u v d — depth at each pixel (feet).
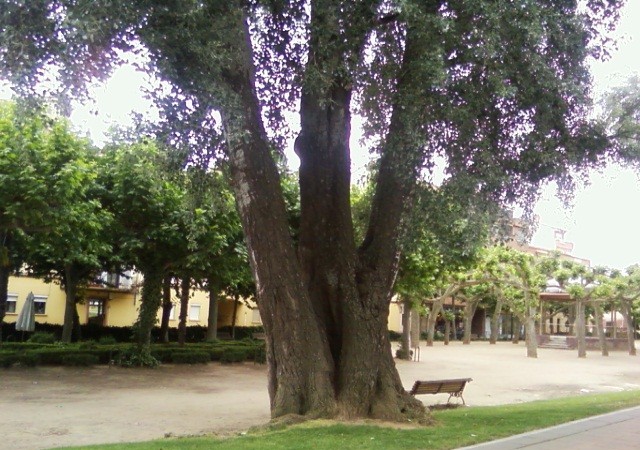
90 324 119.96
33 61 24.07
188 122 27.48
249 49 32.53
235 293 105.60
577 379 81.25
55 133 50.39
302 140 35.70
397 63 34.73
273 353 32.65
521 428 31.71
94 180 60.64
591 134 35.12
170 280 97.35
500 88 29.14
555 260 134.92
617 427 33.58
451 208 33.04
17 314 120.37
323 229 34.65
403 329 104.37
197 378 65.10
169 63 25.62
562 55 32.12
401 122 31.73
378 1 31.35
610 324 222.28
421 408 33.45
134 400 47.75
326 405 31.58
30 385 53.21
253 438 26.84
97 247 63.77
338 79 34.53
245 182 32.12
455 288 139.74
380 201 35.47
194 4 25.70
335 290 33.91
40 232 55.98
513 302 138.41
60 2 24.02
